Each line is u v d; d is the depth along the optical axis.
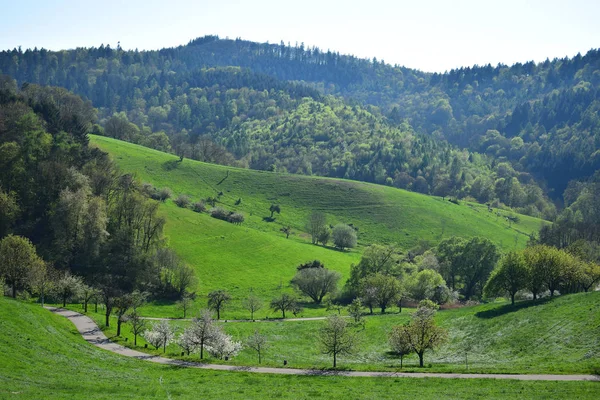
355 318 98.69
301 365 65.50
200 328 72.56
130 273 120.81
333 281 128.38
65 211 124.00
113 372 55.16
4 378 44.91
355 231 198.62
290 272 142.88
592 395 45.25
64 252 121.06
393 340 69.25
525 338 73.00
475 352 74.06
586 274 101.88
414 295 121.75
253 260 146.12
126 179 157.75
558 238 168.88
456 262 143.38
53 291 97.88
